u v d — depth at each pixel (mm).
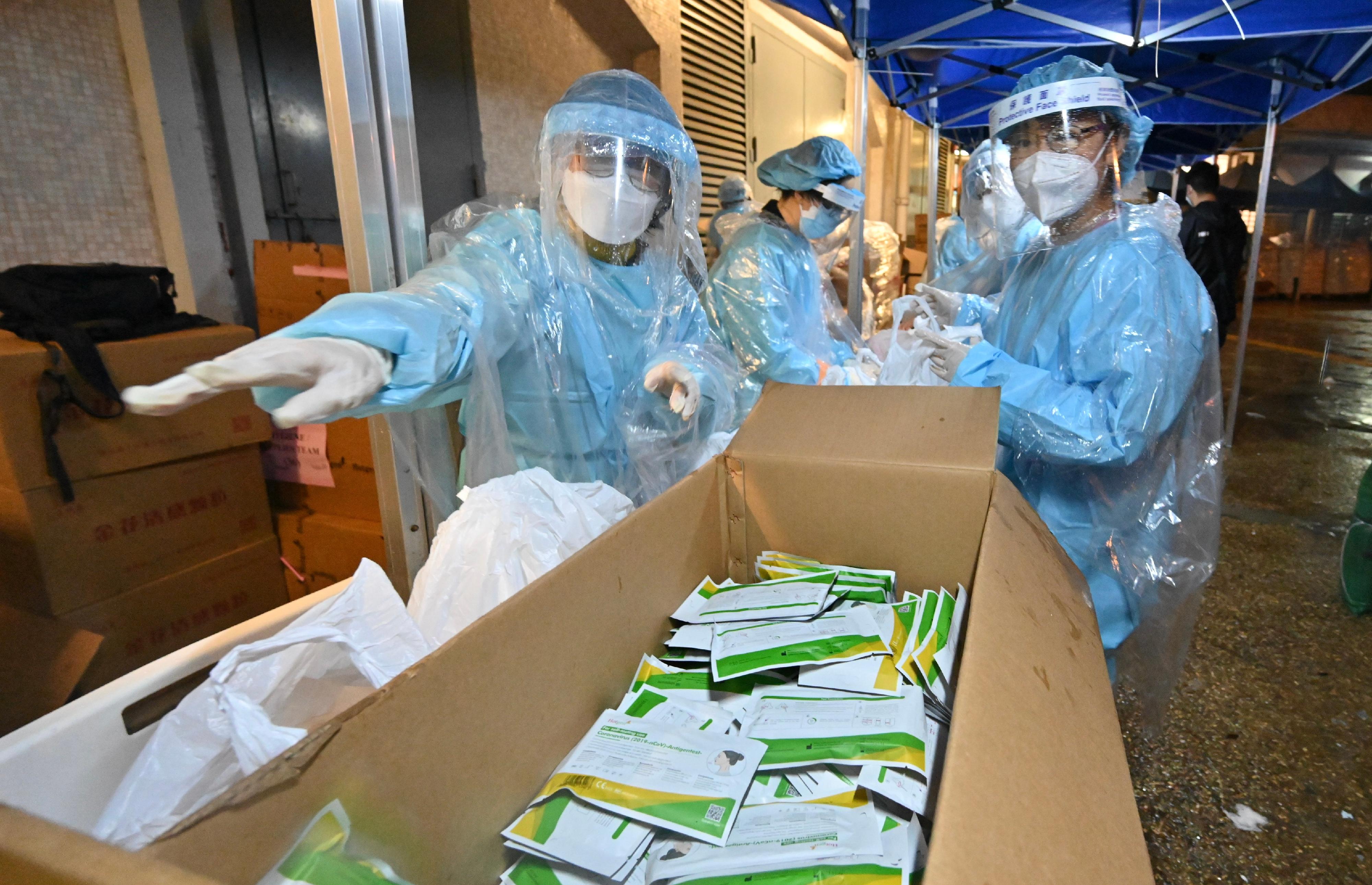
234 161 1741
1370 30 2043
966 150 4270
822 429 879
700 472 841
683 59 3037
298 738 422
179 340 1250
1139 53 2725
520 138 2416
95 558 1165
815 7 2072
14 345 1084
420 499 979
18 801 465
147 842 396
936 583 814
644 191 977
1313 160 8258
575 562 594
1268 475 3373
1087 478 1125
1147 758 1632
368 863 377
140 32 1530
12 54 1355
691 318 1236
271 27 1799
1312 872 1349
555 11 2510
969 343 1329
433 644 670
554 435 1071
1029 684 462
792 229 1919
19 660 863
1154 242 1064
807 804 534
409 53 2008
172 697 572
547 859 500
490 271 912
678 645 709
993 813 341
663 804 516
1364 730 1707
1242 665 1960
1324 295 8797
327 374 580
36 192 1406
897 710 599
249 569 1411
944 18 2104
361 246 859
